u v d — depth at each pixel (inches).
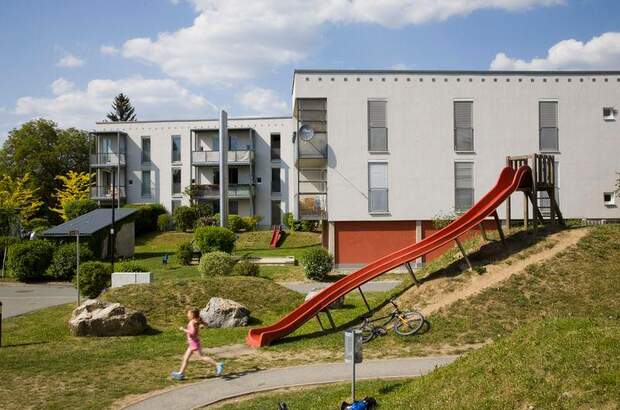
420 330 541.3
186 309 721.0
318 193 1160.8
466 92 1135.6
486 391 291.9
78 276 752.3
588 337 304.5
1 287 1052.5
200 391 414.3
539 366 292.0
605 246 639.1
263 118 2089.1
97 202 2065.7
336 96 1127.6
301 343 558.3
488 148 1133.1
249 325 684.1
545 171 723.4
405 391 347.9
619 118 1138.0
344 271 1095.6
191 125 2096.5
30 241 1159.6
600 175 1134.4
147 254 1539.1
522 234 696.4
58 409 378.3
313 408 357.7
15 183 2187.5
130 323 623.2
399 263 631.8
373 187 1128.2
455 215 1101.1
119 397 403.5
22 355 533.0
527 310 554.3
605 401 253.8
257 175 2087.8
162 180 2101.4
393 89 1131.9
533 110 1134.4
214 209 2078.0
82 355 531.8
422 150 1130.7
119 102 3636.8
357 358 352.2
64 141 2573.8
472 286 603.2
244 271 941.8
